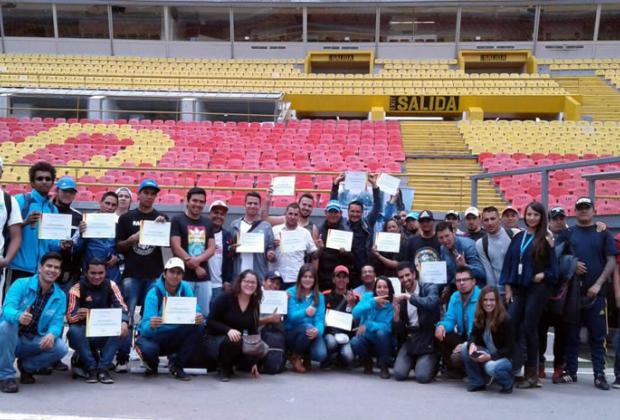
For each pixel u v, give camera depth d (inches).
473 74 1111.6
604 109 969.5
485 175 408.2
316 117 1058.1
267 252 275.7
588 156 707.4
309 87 1034.7
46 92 892.0
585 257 247.1
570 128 837.8
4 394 208.1
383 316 254.7
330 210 283.6
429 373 244.2
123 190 318.0
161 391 219.0
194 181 573.0
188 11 1185.4
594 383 245.9
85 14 1180.5
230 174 584.7
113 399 206.1
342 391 226.7
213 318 244.1
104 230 247.9
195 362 248.8
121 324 228.8
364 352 257.1
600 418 198.4
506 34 1175.6
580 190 554.9
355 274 284.2
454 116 1021.8
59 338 223.1
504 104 977.5
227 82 1047.0
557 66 1136.2
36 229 239.5
